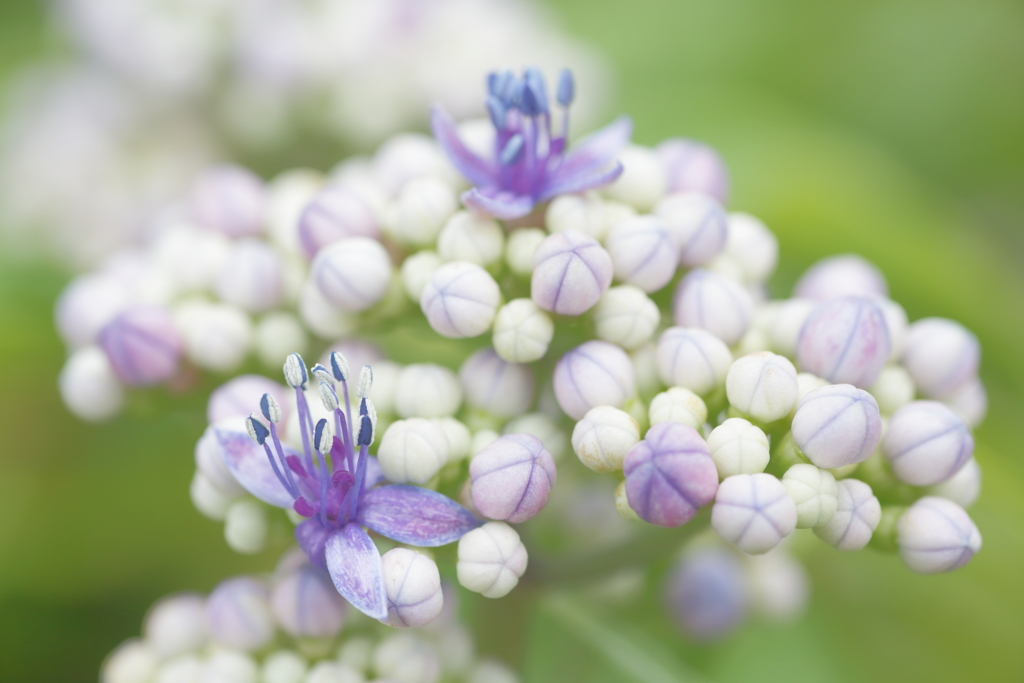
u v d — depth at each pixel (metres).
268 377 0.15
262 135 0.19
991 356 0.19
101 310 0.15
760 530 0.13
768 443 0.13
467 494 0.13
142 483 0.18
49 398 0.19
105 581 0.18
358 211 0.14
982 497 0.17
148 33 0.19
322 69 0.19
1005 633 0.18
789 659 0.17
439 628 0.15
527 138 0.14
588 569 0.14
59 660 0.18
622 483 0.13
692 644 0.16
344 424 0.13
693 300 0.14
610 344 0.14
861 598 0.18
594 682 0.16
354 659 0.14
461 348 0.15
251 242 0.15
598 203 0.14
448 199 0.14
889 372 0.14
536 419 0.14
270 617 0.14
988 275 0.19
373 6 0.19
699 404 0.14
